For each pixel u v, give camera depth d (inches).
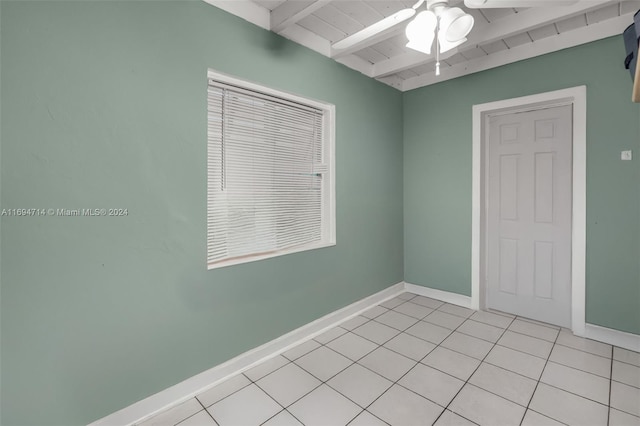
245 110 87.4
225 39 79.2
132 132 64.4
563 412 66.7
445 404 69.9
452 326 110.8
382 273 135.9
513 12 90.7
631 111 91.1
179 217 72.0
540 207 114.6
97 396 60.9
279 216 97.8
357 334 105.3
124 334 64.2
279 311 94.3
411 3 84.8
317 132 109.6
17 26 51.5
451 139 130.5
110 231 62.1
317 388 76.2
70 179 57.2
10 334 52.3
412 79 140.6
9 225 51.8
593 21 94.6
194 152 74.4
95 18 59.2
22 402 53.5
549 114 111.7
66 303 57.3
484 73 120.1
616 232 94.6
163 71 68.6
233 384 78.2
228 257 84.9
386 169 136.7
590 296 99.7
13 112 51.6
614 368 83.0
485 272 129.1
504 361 87.3
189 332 74.2
